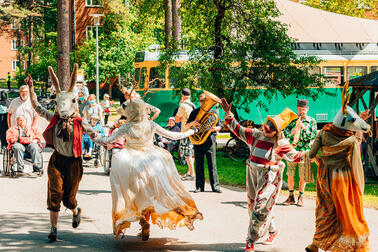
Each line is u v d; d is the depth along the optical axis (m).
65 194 6.92
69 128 6.68
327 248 5.94
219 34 17.00
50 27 53.91
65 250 6.40
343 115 5.95
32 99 6.82
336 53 22.17
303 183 9.45
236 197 10.19
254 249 6.59
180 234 7.34
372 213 8.86
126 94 9.73
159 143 15.02
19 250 6.35
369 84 12.76
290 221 8.20
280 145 6.42
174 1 21.77
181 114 11.36
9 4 52.97
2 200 9.43
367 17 34.81
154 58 20.34
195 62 16.47
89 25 43.06
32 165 12.16
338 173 5.91
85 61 38.50
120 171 6.35
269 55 16.14
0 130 15.69
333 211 5.94
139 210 6.22
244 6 16.75
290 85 16.77
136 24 40.28
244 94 16.69
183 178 12.42
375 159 13.20
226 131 18.27
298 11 22.61
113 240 6.95
